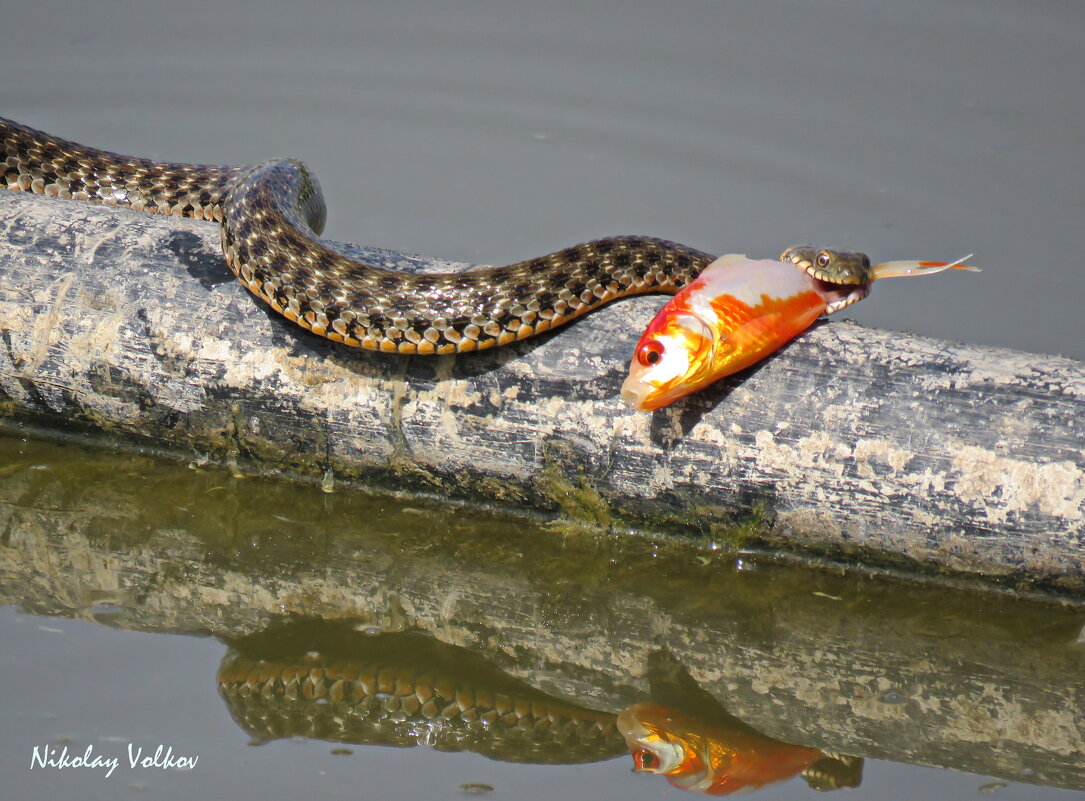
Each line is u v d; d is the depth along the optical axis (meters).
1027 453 9.95
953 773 9.37
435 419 11.09
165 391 11.51
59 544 11.31
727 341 9.85
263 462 11.94
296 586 11.08
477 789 8.88
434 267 11.80
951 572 10.65
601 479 10.98
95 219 11.84
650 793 8.95
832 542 10.75
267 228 11.21
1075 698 10.05
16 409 12.12
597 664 10.43
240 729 9.30
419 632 10.65
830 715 9.96
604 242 11.13
